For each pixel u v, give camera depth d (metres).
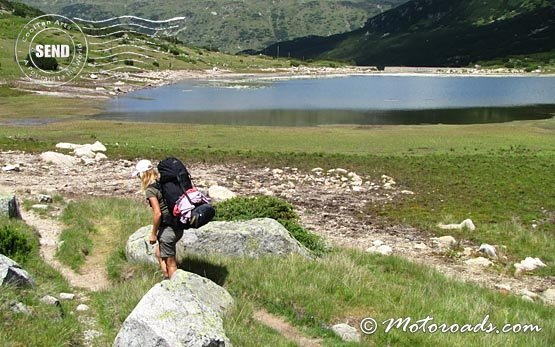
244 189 26.06
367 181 28.70
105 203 18.56
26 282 9.47
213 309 8.52
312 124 61.34
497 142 45.78
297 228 15.10
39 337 7.64
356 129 54.56
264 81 159.00
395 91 124.12
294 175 29.70
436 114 75.00
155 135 46.44
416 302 10.76
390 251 16.92
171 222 10.03
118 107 77.06
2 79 93.62
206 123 60.66
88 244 13.95
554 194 26.44
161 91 111.25
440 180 29.27
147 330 7.18
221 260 12.00
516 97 109.00
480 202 24.61
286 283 10.80
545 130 55.03
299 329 9.41
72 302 9.80
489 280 15.21
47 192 21.53
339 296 10.62
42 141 39.81
